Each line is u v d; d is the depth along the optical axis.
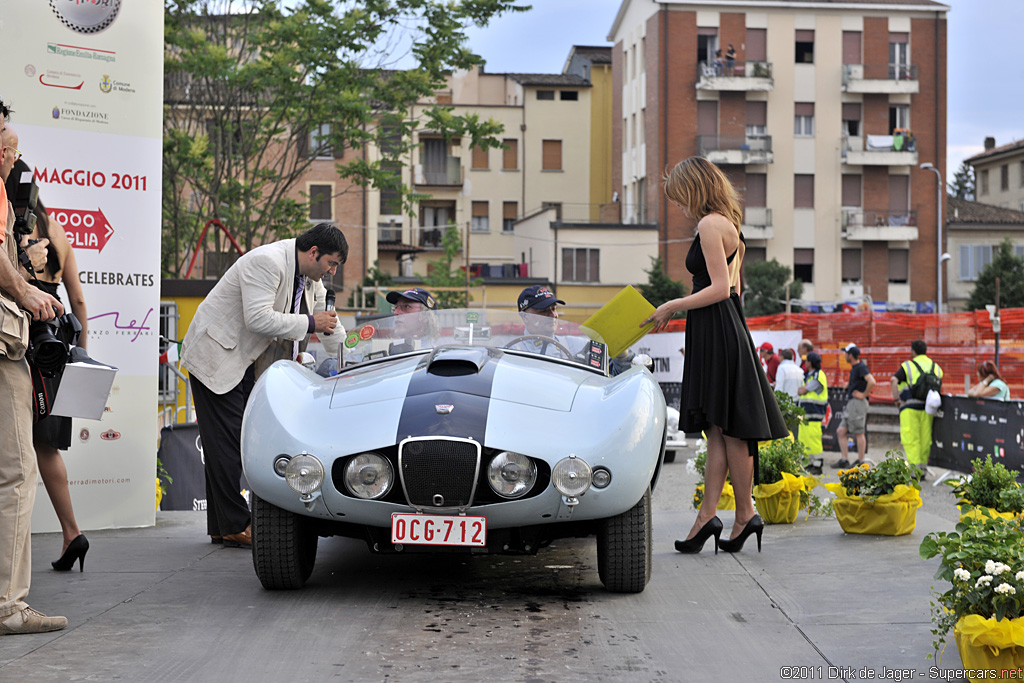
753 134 54.00
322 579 5.45
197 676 3.73
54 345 4.36
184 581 5.38
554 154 63.97
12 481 4.32
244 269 6.34
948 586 5.16
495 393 4.93
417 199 24.19
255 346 6.48
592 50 67.88
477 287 49.22
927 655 4.01
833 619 4.58
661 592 5.13
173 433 8.70
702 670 3.85
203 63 21.41
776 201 54.09
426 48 22.31
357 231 47.03
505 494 4.57
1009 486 6.49
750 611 4.74
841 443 15.69
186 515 8.24
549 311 7.34
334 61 22.02
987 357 19.12
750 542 6.61
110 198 7.28
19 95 6.95
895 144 53.78
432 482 4.56
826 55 54.19
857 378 15.49
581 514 4.69
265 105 22.92
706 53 53.78
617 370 6.25
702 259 6.01
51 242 5.74
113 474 7.28
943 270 55.06
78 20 7.14
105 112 7.26
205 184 23.00
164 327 14.56
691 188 6.07
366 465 4.61
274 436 4.78
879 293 54.75
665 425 5.18
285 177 23.95
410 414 4.73
